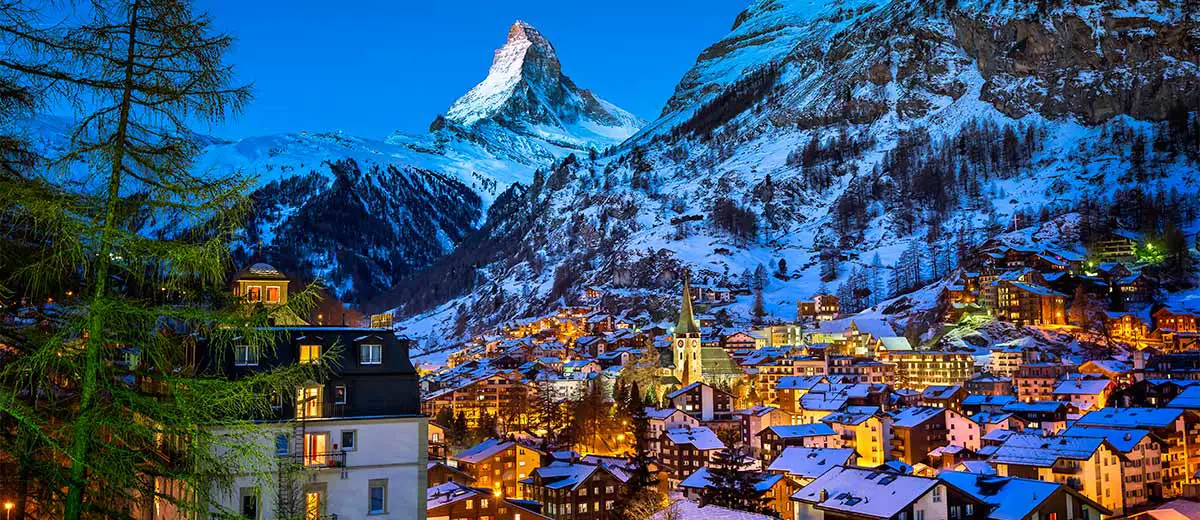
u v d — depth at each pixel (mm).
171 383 24281
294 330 49000
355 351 49812
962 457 167125
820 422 194000
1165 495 146875
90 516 24500
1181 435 154500
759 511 113875
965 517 102250
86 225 22766
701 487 139000
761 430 192500
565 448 194375
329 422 47875
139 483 24422
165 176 24297
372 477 48438
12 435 24375
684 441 173875
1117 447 141000
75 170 23609
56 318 24688
